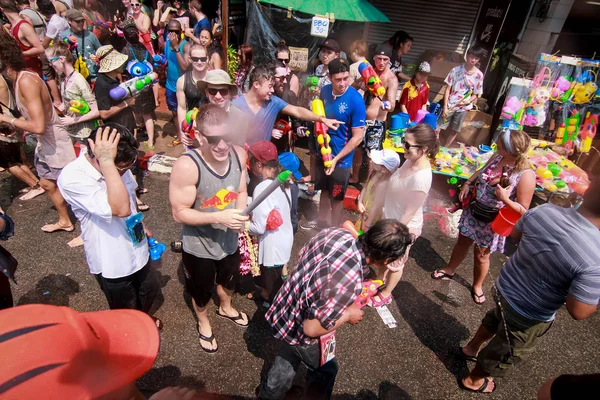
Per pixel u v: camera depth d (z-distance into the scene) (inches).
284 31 249.6
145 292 108.2
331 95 145.6
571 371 120.1
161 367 110.7
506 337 93.3
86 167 86.5
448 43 289.7
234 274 114.0
